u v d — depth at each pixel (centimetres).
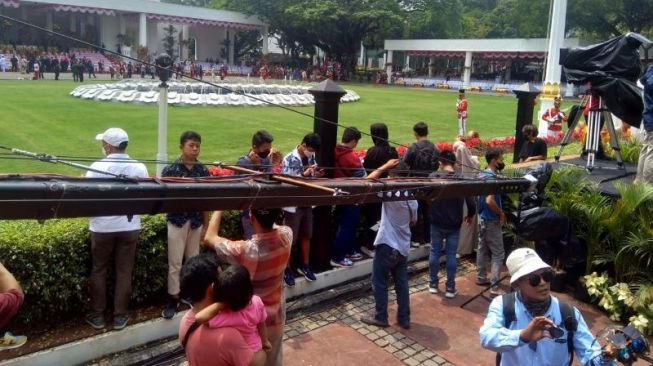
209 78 4391
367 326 548
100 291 468
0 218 236
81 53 4609
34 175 251
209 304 296
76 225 488
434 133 1958
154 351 468
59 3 4266
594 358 292
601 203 640
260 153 553
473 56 4944
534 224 610
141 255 504
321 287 626
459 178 480
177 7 4903
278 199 321
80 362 443
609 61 773
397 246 526
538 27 4625
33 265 444
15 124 1602
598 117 804
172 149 1330
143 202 270
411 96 3647
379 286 541
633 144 1017
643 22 4150
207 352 283
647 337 547
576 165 848
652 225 597
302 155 602
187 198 283
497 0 7738
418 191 412
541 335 287
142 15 4722
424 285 665
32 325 469
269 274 353
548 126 1662
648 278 591
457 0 5538
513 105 3238
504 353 314
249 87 2798
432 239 632
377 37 5528
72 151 1262
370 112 2483
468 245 748
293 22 5094
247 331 294
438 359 491
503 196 695
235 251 352
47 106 2050
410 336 531
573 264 627
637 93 757
